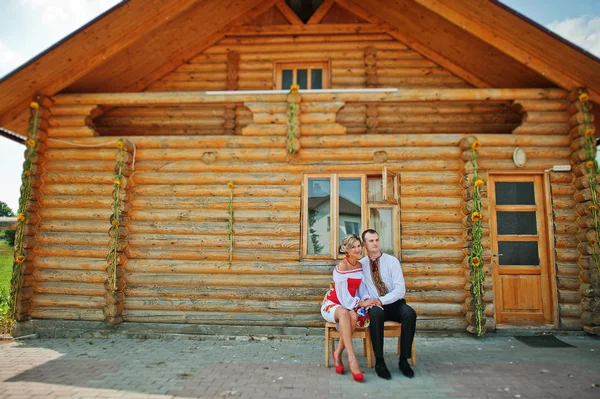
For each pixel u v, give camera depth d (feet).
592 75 20.52
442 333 20.35
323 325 20.76
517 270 21.15
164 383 13.80
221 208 21.97
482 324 19.76
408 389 13.08
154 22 21.59
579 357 16.57
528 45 20.71
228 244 21.54
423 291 20.72
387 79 26.00
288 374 14.75
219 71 26.68
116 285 21.02
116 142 21.95
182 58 26.48
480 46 22.91
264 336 20.72
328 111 22.03
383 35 26.37
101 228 21.95
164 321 21.27
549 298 20.89
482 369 15.06
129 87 26.09
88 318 21.39
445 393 12.74
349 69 26.25
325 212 21.85
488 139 21.39
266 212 21.76
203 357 17.20
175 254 21.62
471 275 20.10
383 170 21.03
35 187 22.06
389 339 19.77
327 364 15.56
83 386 13.50
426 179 21.47
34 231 21.89
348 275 15.35
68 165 22.40
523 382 13.65
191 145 22.34
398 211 21.45
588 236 19.95
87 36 20.89
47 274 21.72
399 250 21.18
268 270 21.18
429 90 21.77
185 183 22.29
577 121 20.86
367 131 25.22
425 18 23.27
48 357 17.21
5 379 14.24
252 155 22.07
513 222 21.53
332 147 22.04
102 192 22.17
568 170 21.20
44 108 22.53
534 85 24.14
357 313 15.11
